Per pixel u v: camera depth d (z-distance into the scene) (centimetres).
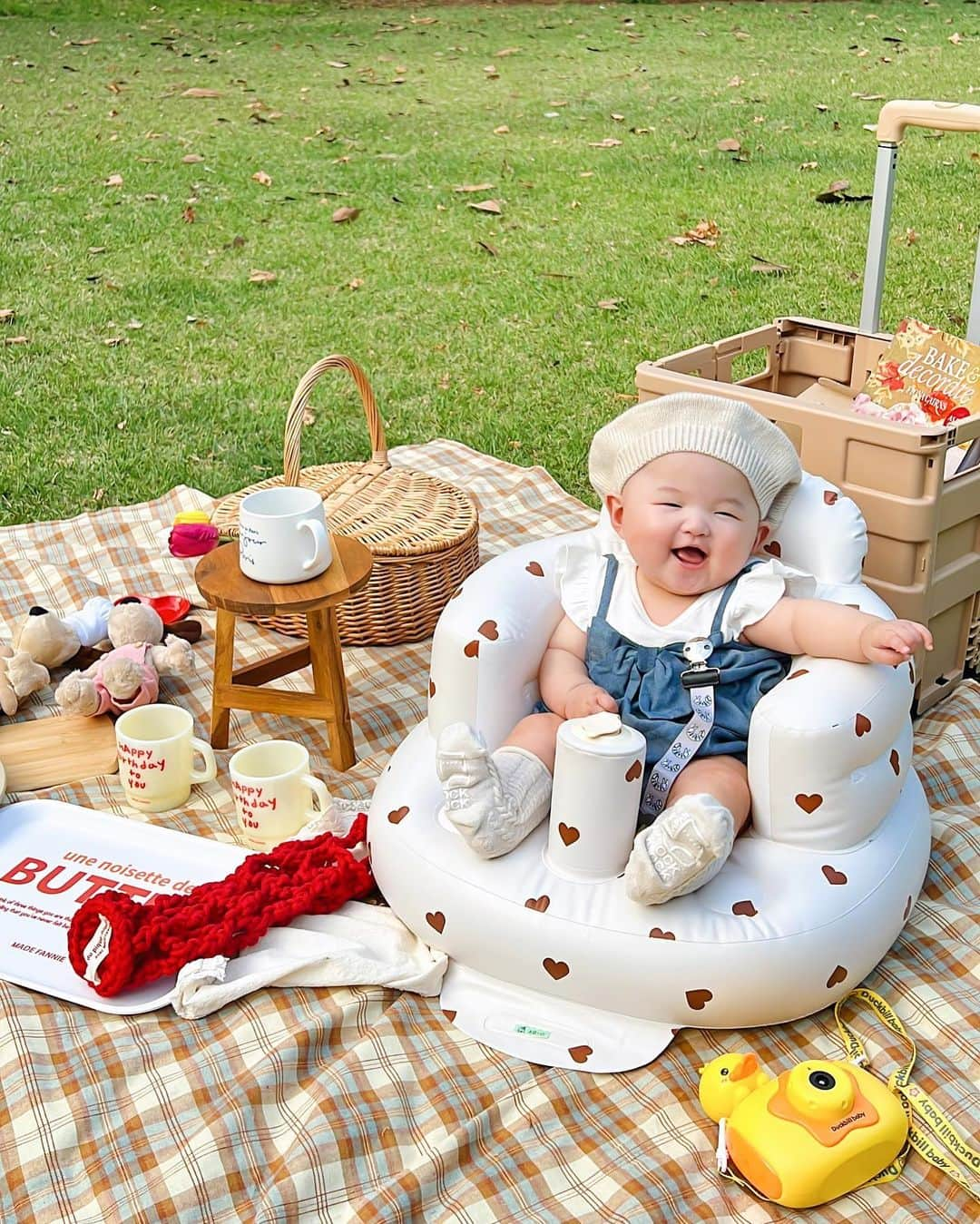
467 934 188
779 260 543
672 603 218
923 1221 157
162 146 699
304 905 201
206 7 1067
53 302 510
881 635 191
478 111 779
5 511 365
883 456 241
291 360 464
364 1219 156
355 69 881
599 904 182
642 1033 183
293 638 293
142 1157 165
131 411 424
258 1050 180
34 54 892
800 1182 156
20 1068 175
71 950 190
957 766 242
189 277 536
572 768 180
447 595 291
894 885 192
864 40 927
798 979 179
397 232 586
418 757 211
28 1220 158
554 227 590
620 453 217
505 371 454
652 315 495
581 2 1116
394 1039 183
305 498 237
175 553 324
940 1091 174
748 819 202
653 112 767
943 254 546
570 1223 157
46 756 248
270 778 218
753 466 209
